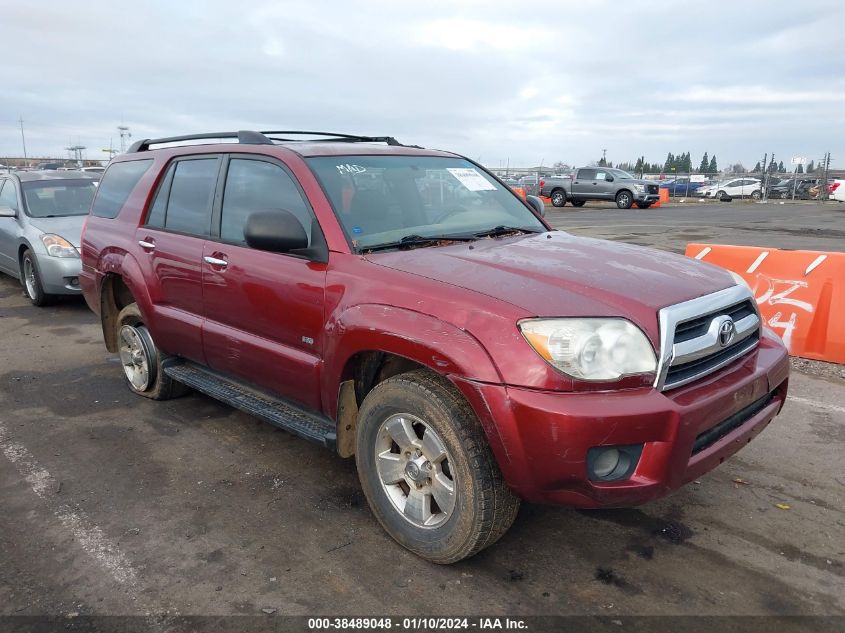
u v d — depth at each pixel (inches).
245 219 152.7
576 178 1178.6
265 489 146.8
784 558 120.6
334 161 147.2
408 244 133.5
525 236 150.8
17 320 309.1
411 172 157.4
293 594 111.3
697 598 109.7
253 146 156.6
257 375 150.9
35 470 156.8
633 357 101.5
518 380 99.4
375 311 116.9
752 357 123.6
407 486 124.2
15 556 122.5
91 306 215.9
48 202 358.3
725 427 114.1
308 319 132.2
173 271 170.1
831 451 163.5
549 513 136.3
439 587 112.9
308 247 134.5
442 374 106.3
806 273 233.6
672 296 110.7
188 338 170.2
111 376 225.6
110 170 214.2
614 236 629.3
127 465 159.0
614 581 114.3
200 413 191.5
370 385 132.3
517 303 104.4
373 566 118.6
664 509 137.5
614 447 99.6
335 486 148.0
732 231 682.8
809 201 1530.5
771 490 145.1
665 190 1262.3
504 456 102.2
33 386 215.8
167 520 134.3
